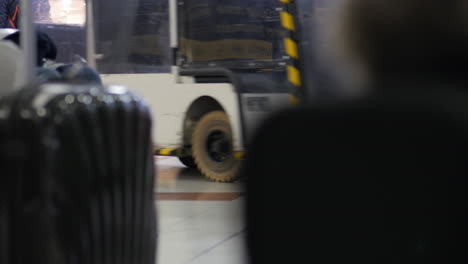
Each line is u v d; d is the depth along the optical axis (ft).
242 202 8.21
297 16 56.03
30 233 14.20
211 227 43.55
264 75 57.77
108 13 67.00
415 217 7.16
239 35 59.36
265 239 7.97
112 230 15.74
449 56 7.63
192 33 62.34
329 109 7.61
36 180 14.16
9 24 60.90
